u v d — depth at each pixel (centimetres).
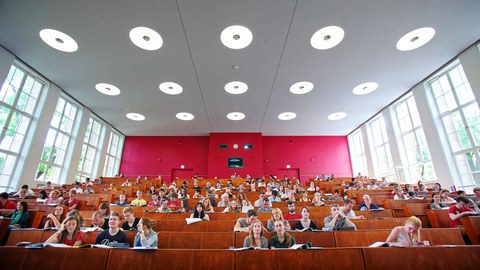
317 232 338
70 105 993
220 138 1377
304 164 1391
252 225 333
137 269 229
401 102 1020
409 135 978
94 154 1160
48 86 845
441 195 595
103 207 452
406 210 537
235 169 1321
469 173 731
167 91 930
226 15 578
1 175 707
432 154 823
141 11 565
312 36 648
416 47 694
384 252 238
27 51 697
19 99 758
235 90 929
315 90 930
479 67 669
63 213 512
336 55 725
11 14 571
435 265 230
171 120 1213
